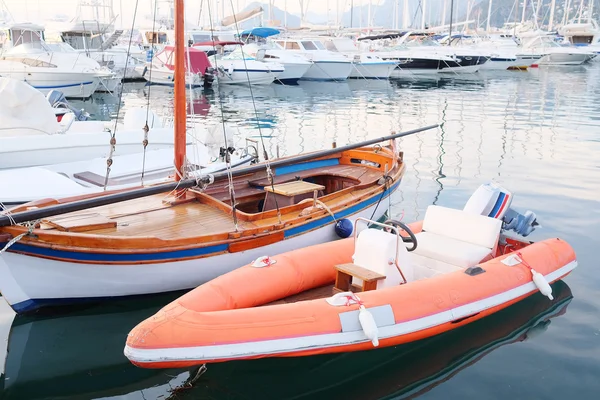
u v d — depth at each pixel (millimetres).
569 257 6957
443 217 6840
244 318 4781
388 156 9891
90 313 6332
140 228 6547
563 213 9867
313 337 4840
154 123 12703
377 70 35562
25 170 9148
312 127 18859
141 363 4500
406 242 5996
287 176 9086
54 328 6090
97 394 5031
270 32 36500
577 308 6504
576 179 12086
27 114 10461
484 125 19078
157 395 5027
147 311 6477
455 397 4973
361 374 5363
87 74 23938
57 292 5961
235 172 7613
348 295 5152
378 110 22984
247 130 18109
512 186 11562
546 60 48844
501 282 6008
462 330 6000
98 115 21125
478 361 5504
